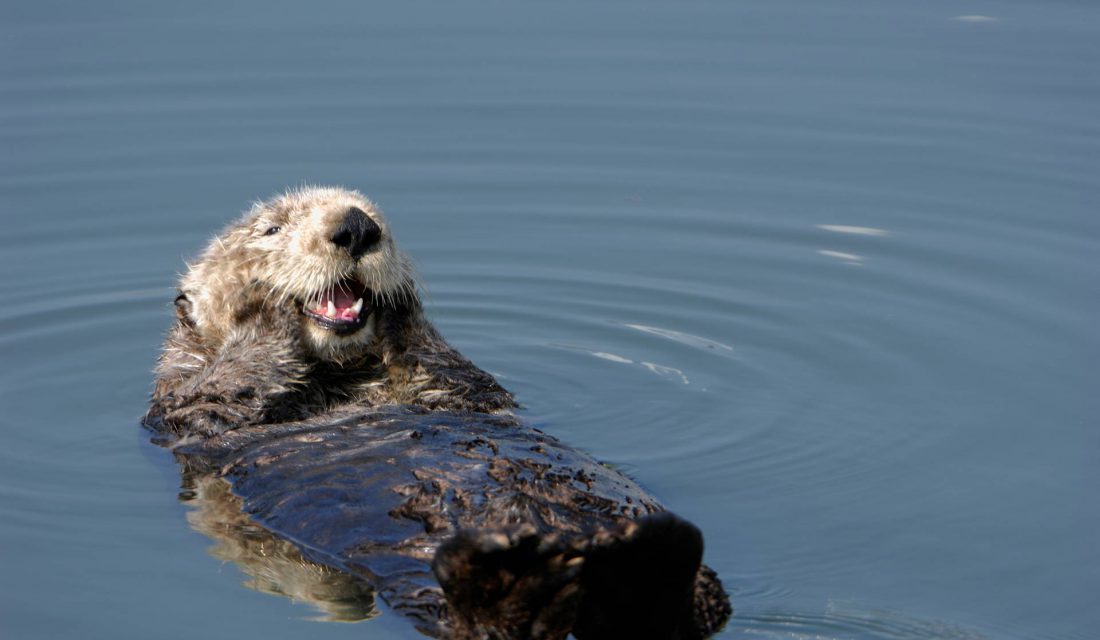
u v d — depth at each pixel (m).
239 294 23.83
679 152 39.44
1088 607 19.52
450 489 18.69
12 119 40.09
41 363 28.66
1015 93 42.09
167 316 31.19
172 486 22.47
